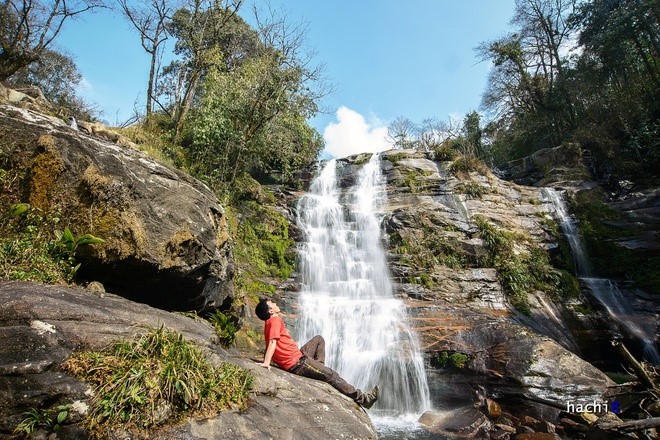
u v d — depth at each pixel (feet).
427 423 23.61
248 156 49.60
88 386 8.96
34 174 16.14
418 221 46.16
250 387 11.68
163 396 9.40
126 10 52.26
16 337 9.09
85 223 16.16
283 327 16.06
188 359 10.68
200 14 55.06
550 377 24.75
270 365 15.89
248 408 10.93
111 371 9.35
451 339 29.04
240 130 45.73
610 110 69.00
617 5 70.59
